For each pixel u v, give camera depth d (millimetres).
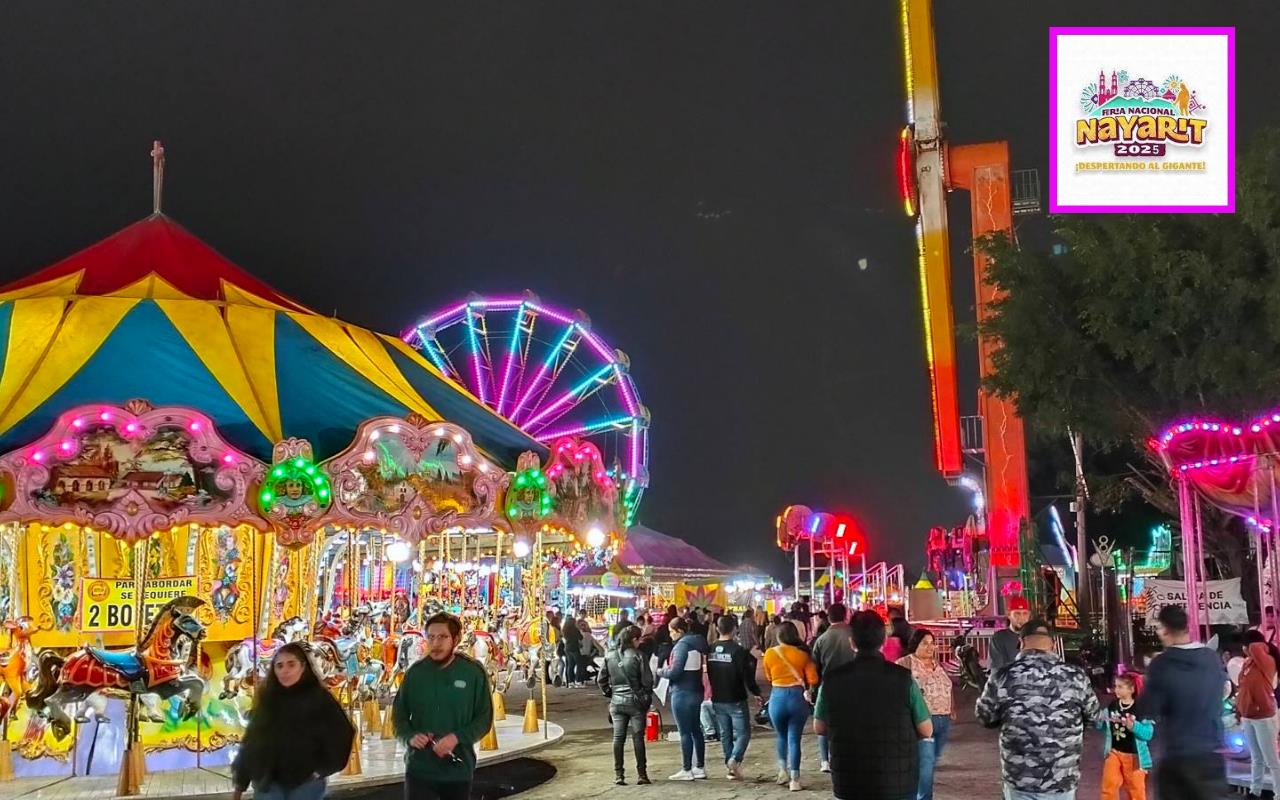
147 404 11469
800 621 17984
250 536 14461
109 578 13820
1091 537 35812
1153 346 19875
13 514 11008
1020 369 21547
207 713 13516
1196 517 13055
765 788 11617
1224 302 19328
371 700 15930
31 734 12758
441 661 7207
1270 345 19578
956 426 30828
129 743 11742
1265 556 15344
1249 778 10570
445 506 13164
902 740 6227
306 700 6434
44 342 13086
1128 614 23844
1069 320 21672
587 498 15148
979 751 14258
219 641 14102
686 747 12289
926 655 9758
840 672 6371
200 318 13922
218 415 12430
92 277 15062
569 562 24656
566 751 15359
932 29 31859
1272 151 19391
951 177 31359
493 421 15578
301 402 13305
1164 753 6684
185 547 14102
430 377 15953
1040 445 37094
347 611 17656
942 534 38219
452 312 30438
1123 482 26594
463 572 24328
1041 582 24906
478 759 13867
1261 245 19578
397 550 17438
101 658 11930
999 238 22453
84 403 12164
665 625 19141
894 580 36656
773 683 11633
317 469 12133
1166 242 19953
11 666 12805
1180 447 12516
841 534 30781
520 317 30734
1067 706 6316
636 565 38031
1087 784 11391
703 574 40594
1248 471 11781
